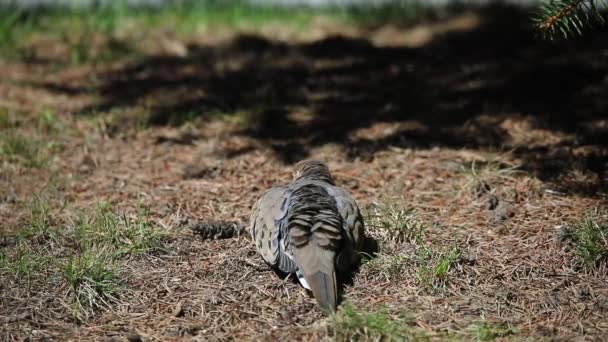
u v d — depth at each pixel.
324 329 8.24
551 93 14.52
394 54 16.78
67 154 13.19
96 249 10.00
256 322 8.63
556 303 8.78
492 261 9.65
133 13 20.11
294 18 19.69
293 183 9.98
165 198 11.61
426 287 9.13
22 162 12.77
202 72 16.44
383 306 8.70
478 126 13.46
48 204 11.35
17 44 17.88
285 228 9.12
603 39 16.28
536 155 12.41
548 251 9.80
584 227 9.89
